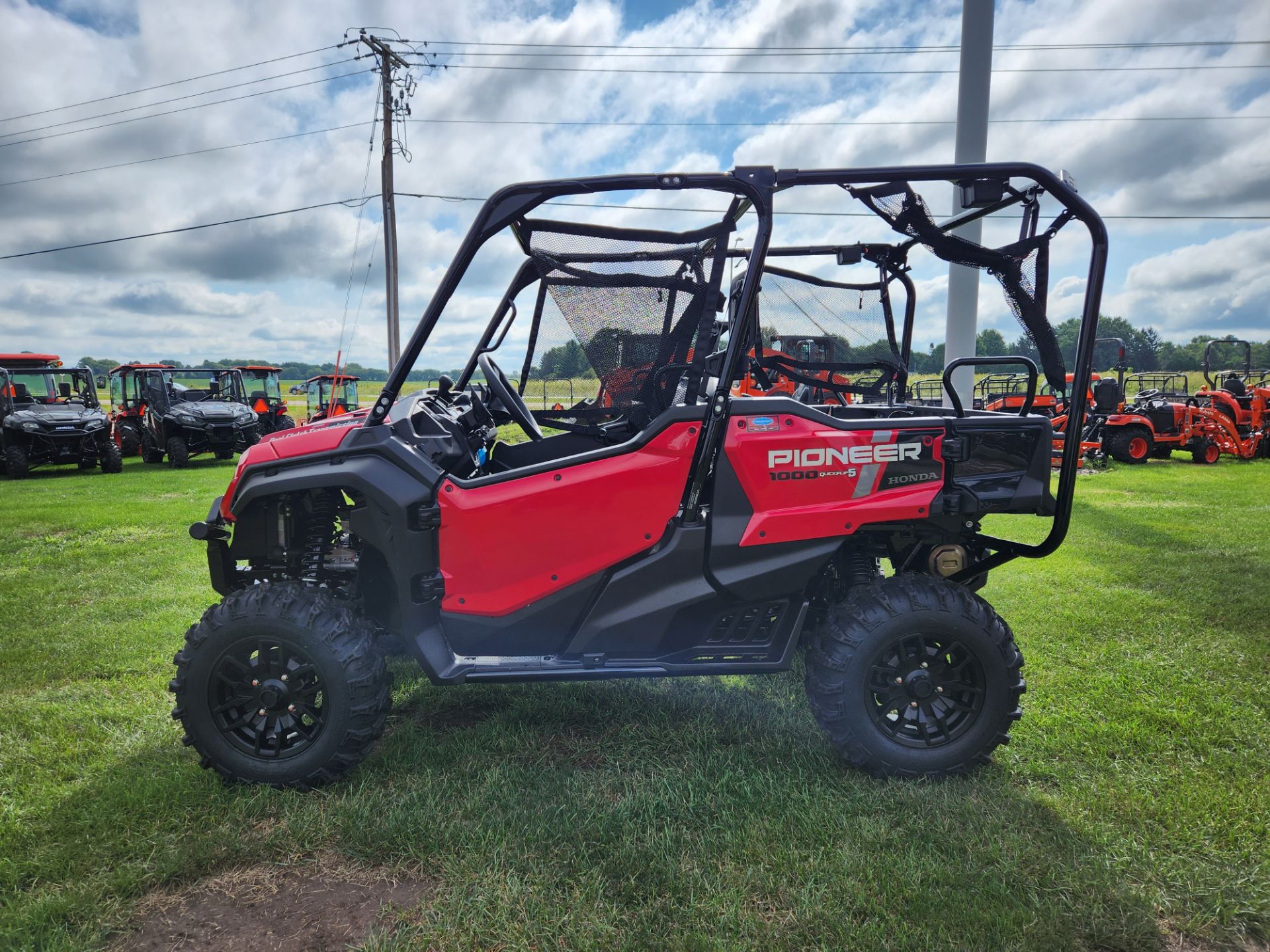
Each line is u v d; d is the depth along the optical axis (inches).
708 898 70.6
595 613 94.0
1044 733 103.4
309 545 106.7
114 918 69.2
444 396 122.2
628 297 95.7
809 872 73.8
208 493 390.3
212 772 93.3
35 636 147.9
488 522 92.0
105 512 311.7
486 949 65.1
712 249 94.3
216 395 607.5
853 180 90.8
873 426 93.7
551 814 84.0
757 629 99.0
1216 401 507.2
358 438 93.0
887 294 152.5
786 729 105.4
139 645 142.9
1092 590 176.2
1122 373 471.8
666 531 93.2
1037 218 99.3
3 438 481.4
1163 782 90.2
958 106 391.5
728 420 92.4
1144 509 294.5
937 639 91.4
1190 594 171.6
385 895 72.8
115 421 631.8
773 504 92.9
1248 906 69.2
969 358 106.0
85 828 82.7
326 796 88.7
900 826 81.4
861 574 102.0
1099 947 65.1
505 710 112.3
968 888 71.3
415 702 116.0
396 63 810.8
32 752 100.7
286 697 89.9
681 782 90.8
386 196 818.8
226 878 75.4
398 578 92.0
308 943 66.6
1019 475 95.4
